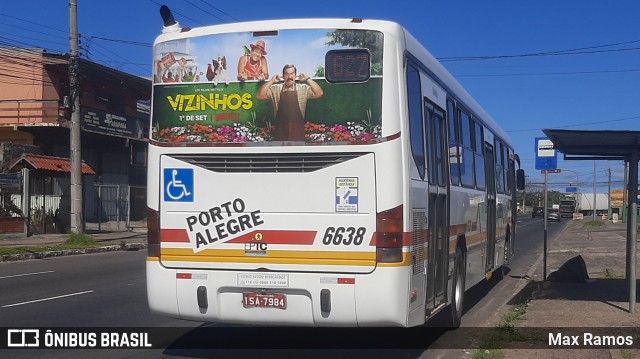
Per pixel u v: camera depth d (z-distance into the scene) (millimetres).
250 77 7137
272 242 6938
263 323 6980
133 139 37281
